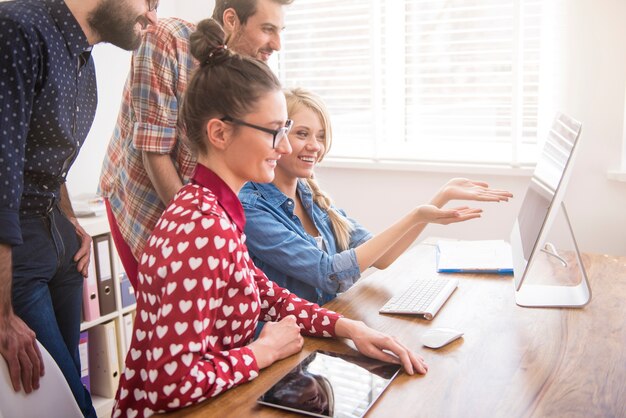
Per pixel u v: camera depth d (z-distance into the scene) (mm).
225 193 1163
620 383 1123
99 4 1502
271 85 1157
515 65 2629
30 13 1396
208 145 1166
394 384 1130
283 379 1131
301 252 1606
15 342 1323
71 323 1779
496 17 2748
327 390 1094
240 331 1181
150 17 1656
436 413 1029
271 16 1875
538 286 1660
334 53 3105
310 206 1819
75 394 1675
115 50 2865
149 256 1104
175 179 1874
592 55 2473
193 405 1065
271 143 1160
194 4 3139
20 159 1374
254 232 1622
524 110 2744
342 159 3045
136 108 1841
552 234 2637
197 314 1046
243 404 1069
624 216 2525
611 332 1353
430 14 2875
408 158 2926
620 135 2479
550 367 1191
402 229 1621
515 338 1335
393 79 3002
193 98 1164
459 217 1581
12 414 1257
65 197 1798
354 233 1952
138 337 1123
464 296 1607
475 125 2881
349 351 1276
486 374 1167
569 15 2482
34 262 1561
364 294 1638
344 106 3127
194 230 1066
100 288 2418
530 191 1812
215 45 1169
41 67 1418
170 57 1822
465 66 2840
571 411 1030
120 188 2010
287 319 1297
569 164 1435
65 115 1521
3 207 1340
